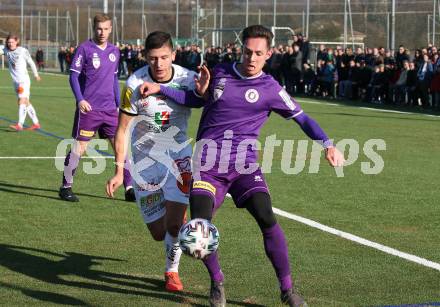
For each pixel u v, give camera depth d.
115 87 18.72
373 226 15.79
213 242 9.66
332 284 11.62
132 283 11.59
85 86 18.47
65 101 53.41
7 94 59.28
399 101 52.91
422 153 27.98
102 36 18.33
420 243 14.38
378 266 12.71
